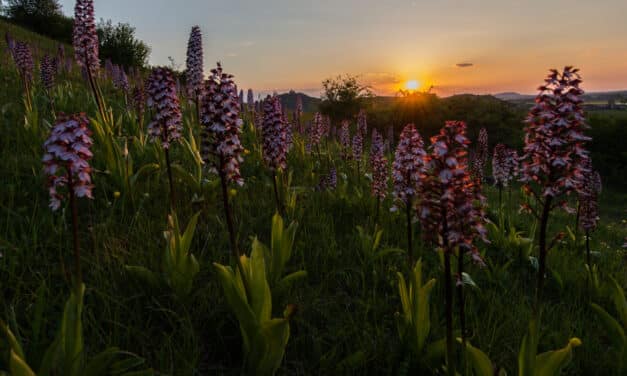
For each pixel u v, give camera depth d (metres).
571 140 2.93
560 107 2.91
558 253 7.82
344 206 8.13
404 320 4.06
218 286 4.57
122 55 49.59
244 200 7.38
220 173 3.69
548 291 6.71
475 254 2.88
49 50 29.95
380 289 5.44
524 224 10.76
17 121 8.84
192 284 4.61
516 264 7.46
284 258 4.55
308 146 12.76
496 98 40.66
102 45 49.47
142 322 3.92
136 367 3.37
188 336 3.69
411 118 38.81
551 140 2.94
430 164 2.83
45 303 3.80
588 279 6.63
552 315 5.47
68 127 2.79
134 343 3.66
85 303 3.98
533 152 3.10
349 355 3.86
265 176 8.85
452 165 2.71
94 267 4.52
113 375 2.97
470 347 3.17
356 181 10.79
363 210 8.10
